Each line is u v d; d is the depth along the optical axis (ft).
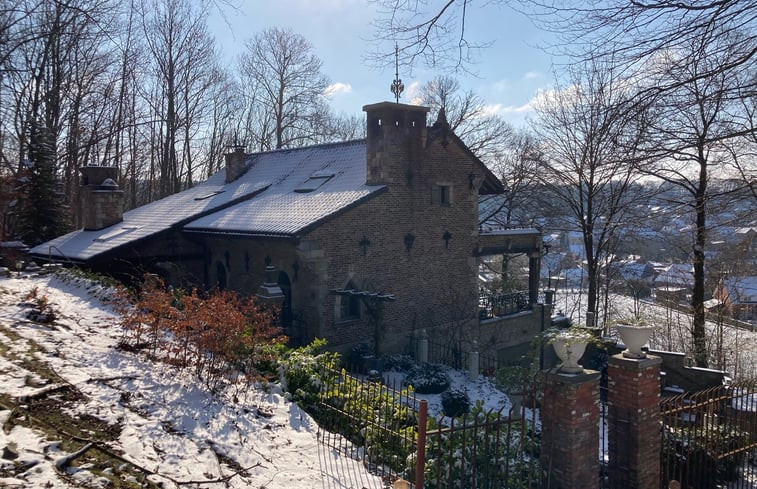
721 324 86.69
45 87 102.78
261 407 27.48
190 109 133.49
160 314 32.65
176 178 131.44
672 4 21.22
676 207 35.27
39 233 91.97
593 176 86.48
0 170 94.48
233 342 29.73
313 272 60.54
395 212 68.18
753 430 36.09
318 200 68.03
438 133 71.77
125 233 75.92
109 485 18.17
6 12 41.50
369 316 65.57
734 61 22.77
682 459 29.96
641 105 24.25
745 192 32.63
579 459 25.23
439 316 73.67
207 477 20.24
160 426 23.04
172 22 124.77
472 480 23.59
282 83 157.58
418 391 57.06
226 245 72.38
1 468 17.58
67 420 21.89
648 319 94.89
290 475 21.81
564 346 25.58
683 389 48.21
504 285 119.96
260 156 97.14
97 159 121.70
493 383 61.87
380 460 25.45
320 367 32.55
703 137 25.66
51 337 31.48
